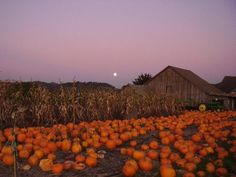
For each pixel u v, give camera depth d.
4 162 6.45
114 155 7.63
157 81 35.38
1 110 11.56
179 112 19.98
